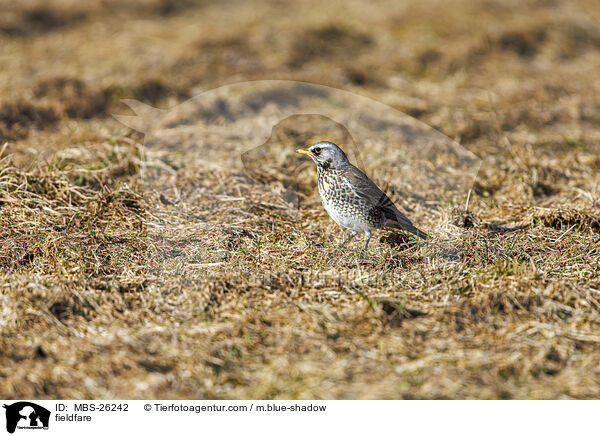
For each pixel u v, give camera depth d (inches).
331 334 295.1
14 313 303.3
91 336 293.7
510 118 613.0
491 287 328.5
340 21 879.1
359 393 261.0
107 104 611.2
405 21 914.7
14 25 845.8
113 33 852.6
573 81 725.3
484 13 929.5
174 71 703.1
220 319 309.7
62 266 344.5
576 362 275.3
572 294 319.0
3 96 585.0
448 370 270.2
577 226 402.9
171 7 976.9
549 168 504.7
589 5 995.3
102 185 439.8
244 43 800.3
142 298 323.6
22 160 472.7
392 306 315.9
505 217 425.4
